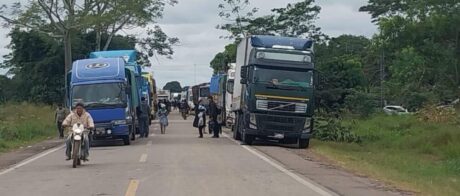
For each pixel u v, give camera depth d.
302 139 28.70
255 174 17.17
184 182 15.33
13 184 15.45
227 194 13.41
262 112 28.06
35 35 67.06
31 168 19.45
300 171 18.23
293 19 62.84
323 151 27.17
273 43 28.56
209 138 33.91
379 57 74.50
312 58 28.22
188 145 28.20
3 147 28.64
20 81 69.19
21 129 35.53
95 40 69.25
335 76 54.03
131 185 14.75
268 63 27.98
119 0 54.28
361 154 29.64
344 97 54.22
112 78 28.62
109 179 16.02
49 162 21.38
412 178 19.58
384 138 38.50
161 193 13.50
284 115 28.06
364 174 18.66
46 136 37.38
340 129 37.06
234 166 19.20
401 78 56.53
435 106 47.12
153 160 21.05
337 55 65.56
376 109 56.19
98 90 28.41
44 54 68.81
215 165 19.44
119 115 28.19
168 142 30.52
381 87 65.38
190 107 79.19
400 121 44.94
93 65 29.19
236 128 31.77
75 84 28.56
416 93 57.94
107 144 29.58
